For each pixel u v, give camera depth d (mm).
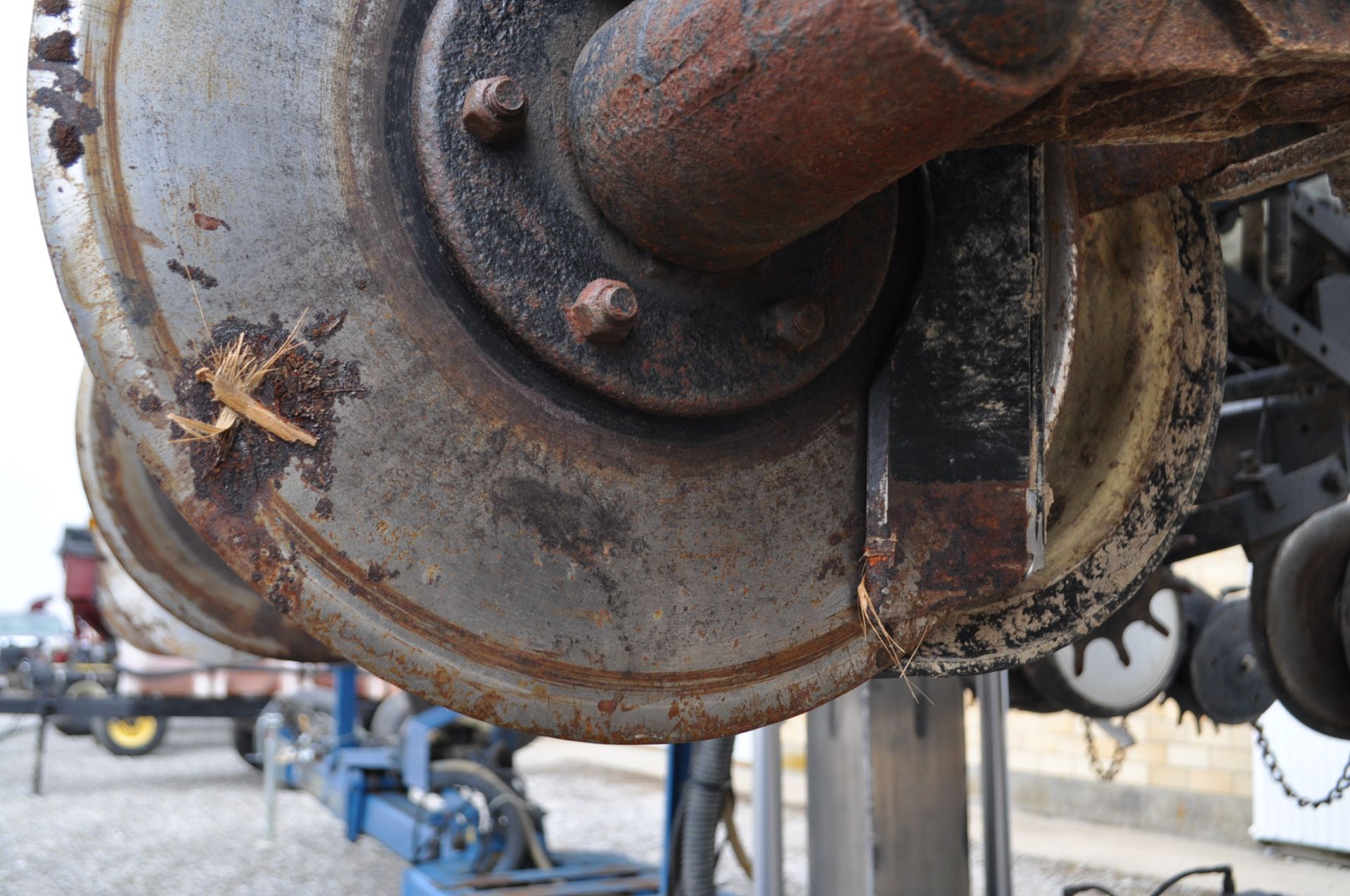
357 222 653
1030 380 812
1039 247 828
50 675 8867
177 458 574
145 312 580
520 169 678
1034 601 928
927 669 863
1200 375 1026
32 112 584
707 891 2271
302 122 648
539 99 689
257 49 642
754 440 771
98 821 6402
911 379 790
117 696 8055
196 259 600
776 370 745
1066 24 472
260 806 7023
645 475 726
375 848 5797
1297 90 667
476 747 5859
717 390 723
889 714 2365
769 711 746
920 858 2348
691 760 2557
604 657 689
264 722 6121
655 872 4082
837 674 777
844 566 796
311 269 632
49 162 580
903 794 2354
